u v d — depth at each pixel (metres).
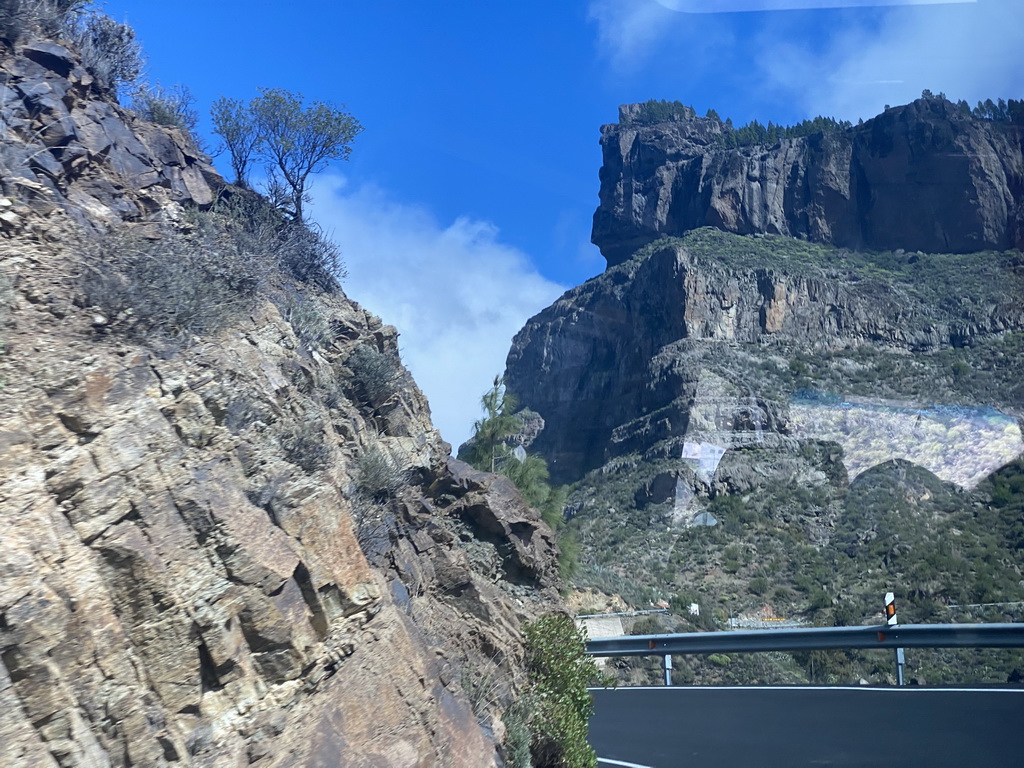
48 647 4.44
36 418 5.53
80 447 5.53
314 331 10.51
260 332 8.90
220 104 13.77
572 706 10.79
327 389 10.17
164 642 5.14
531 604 12.40
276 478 6.77
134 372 6.45
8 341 6.07
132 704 4.77
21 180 8.08
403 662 7.04
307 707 5.86
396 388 12.10
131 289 7.12
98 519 5.27
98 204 8.96
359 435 10.38
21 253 7.20
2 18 9.31
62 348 6.27
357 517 8.62
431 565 10.48
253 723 5.40
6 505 4.88
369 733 6.18
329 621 6.47
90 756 4.41
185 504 5.76
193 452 6.30
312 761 5.52
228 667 5.43
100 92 10.81
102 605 4.92
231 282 8.90
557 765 9.92
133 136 10.52
